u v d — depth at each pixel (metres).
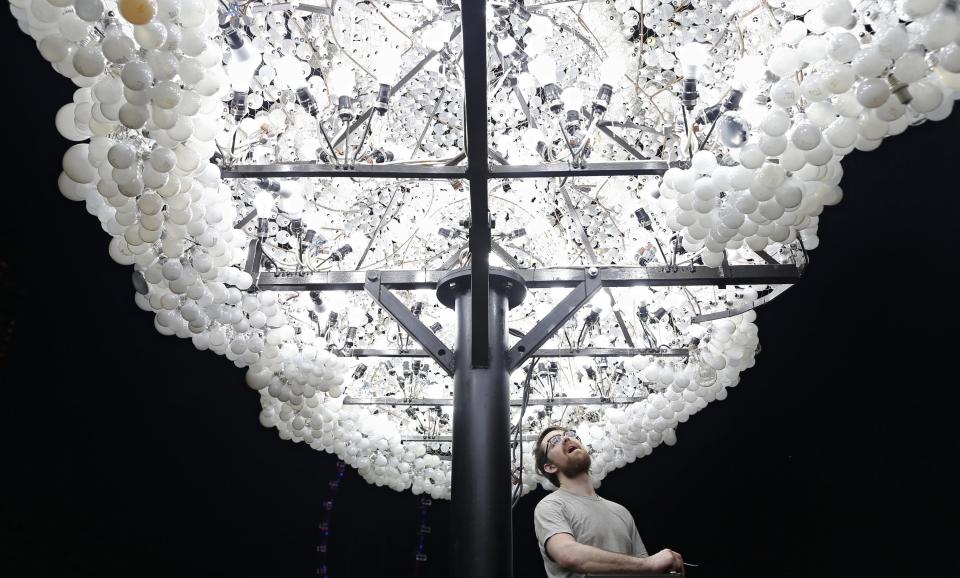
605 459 4.93
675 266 2.99
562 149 2.90
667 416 4.21
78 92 1.88
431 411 5.17
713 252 2.39
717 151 2.44
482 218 2.50
